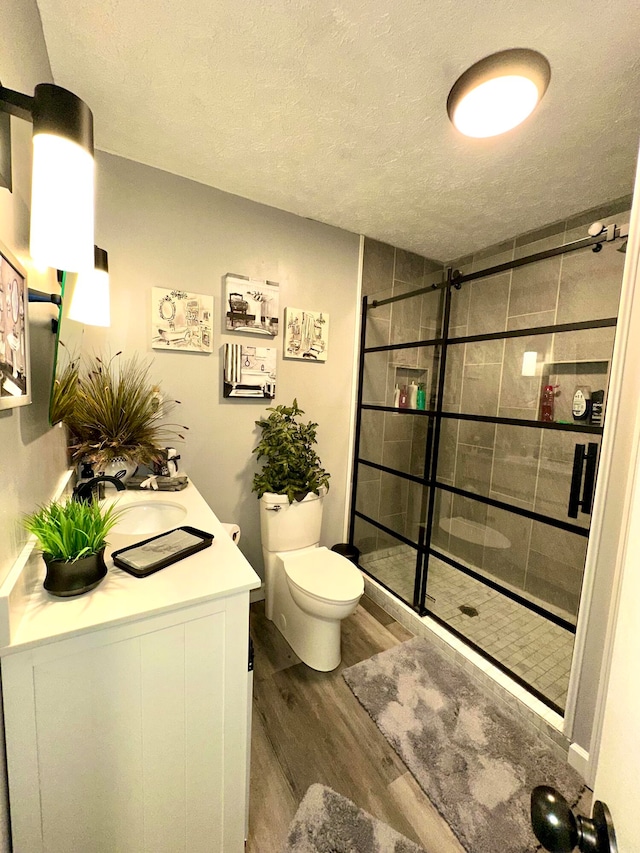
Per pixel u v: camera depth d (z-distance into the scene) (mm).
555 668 1737
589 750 1267
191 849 923
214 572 929
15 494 772
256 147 1559
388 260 2551
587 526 2035
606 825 414
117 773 797
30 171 889
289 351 2215
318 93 1258
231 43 1082
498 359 2463
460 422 2707
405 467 2789
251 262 2041
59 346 1190
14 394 713
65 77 1213
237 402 2094
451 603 2260
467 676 1735
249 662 962
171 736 850
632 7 934
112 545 1112
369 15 987
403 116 1348
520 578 2377
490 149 1506
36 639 669
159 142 1553
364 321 2488
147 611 766
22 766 703
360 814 1146
